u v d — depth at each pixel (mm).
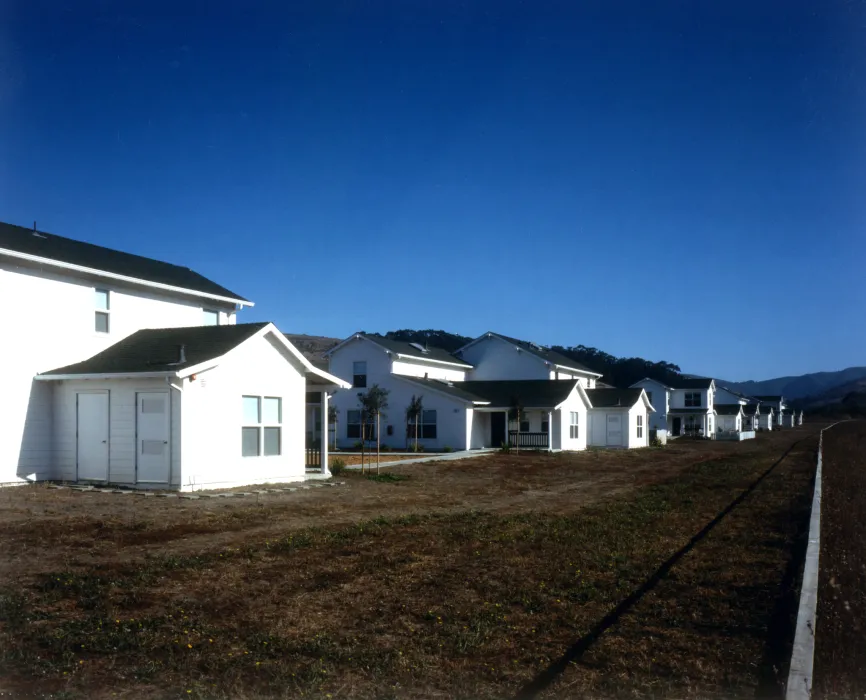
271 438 20453
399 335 108812
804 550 11117
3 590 8359
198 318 24453
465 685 5777
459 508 16781
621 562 10359
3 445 18438
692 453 43750
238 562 10141
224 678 5895
